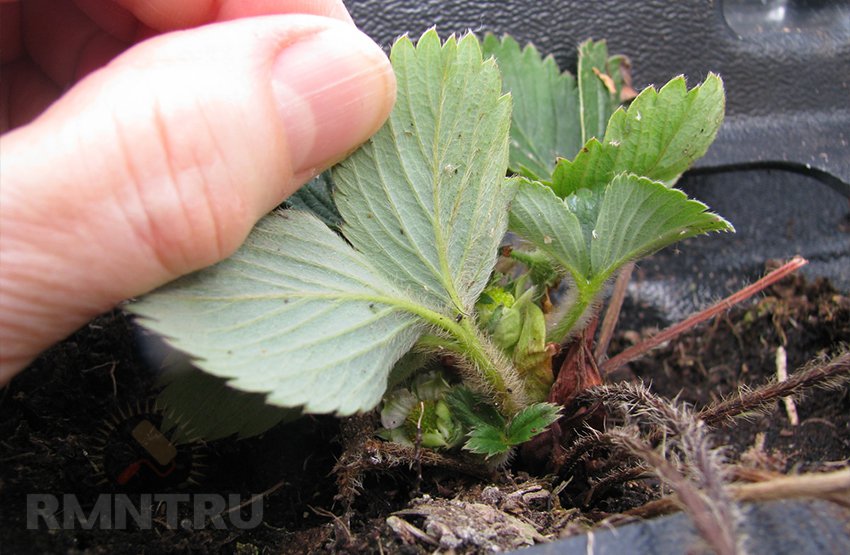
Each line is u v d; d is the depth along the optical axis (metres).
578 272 0.10
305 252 0.09
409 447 0.10
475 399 0.10
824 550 0.06
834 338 0.12
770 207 0.14
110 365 0.11
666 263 0.14
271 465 0.11
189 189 0.07
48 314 0.07
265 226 0.09
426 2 0.14
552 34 0.14
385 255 0.09
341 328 0.09
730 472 0.07
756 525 0.07
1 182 0.07
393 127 0.09
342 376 0.08
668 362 0.13
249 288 0.08
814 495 0.06
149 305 0.07
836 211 0.14
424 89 0.09
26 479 0.09
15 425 0.10
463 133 0.09
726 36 0.14
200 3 0.10
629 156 0.10
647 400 0.09
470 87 0.09
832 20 0.14
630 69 0.14
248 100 0.07
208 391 0.10
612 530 0.07
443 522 0.08
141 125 0.07
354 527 0.09
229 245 0.08
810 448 0.11
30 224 0.07
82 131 0.07
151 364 0.11
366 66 0.08
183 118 0.07
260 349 0.08
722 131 0.14
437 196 0.09
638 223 0.09
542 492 0.09
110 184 0.07
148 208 0.07
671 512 0.07
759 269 0.14
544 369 0.10
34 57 0.12
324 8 0.10
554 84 0.13
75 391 0.11
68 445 0.10
